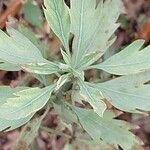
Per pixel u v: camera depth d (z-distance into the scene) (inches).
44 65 14.2
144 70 15.0
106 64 15.2
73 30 15.3
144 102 15.1
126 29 25.0
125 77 15.5
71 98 16.3
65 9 14.4
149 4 27.0
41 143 24.4
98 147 19.2
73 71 14.7
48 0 14.1
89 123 16.0
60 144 24.7
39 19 22.8
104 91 15.4
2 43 14.4
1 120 14.8
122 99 15.2
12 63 14.8
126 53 15.1
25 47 14.7
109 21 15.9
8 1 23.2
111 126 15.9
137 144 17.3
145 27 24.7
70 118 16.3
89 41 15.5
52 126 22.7
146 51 14.9
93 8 15.4
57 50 21.2
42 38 22.6
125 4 26.6
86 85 14.3
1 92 15.5
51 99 16.5
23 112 13.5
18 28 16.7
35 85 20.2
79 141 19.4
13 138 23.9
